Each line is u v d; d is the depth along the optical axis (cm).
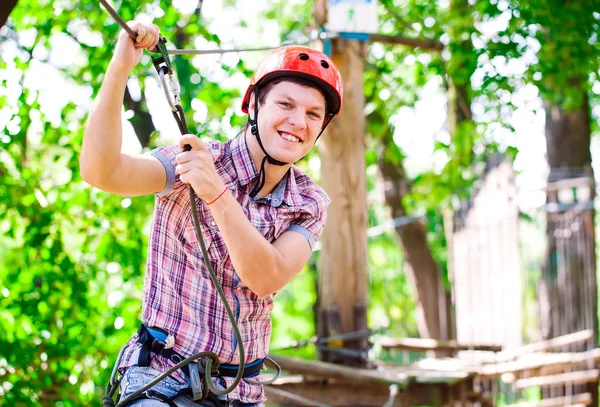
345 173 639
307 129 247
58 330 551
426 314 1173
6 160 580
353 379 594
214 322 243
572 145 970
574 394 857
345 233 637
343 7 638
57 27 638
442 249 1381
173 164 235
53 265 555
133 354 242
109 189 222
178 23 719
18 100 557
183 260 241
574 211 934
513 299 830
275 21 1184
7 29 688
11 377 539
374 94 1066
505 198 842
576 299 923
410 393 619
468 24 862
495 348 771
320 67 247
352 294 636
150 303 242
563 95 912
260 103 248
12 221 573
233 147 252
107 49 634
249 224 223
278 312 1583
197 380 236
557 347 901
